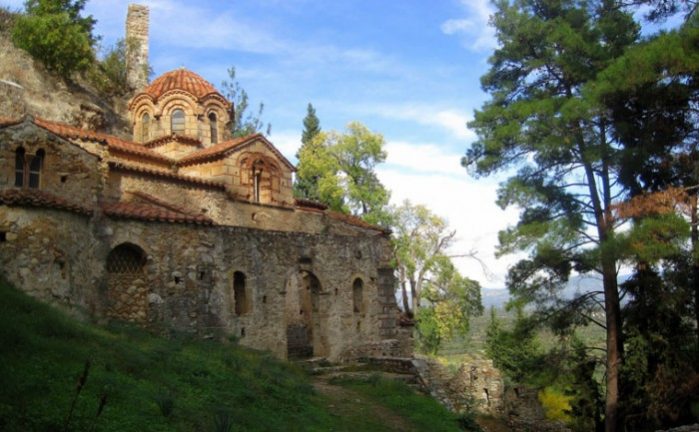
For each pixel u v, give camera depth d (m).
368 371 23.77
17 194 16.12
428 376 24.14
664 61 19.33
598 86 20.67
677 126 21.83
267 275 24.22
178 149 31.02
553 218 23.28
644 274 21.89
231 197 29.22
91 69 41.31
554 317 23.58
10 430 8.68
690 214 19.38
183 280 20.72
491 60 25.58
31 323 13.42
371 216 45.12
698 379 20.27
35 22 35.78
